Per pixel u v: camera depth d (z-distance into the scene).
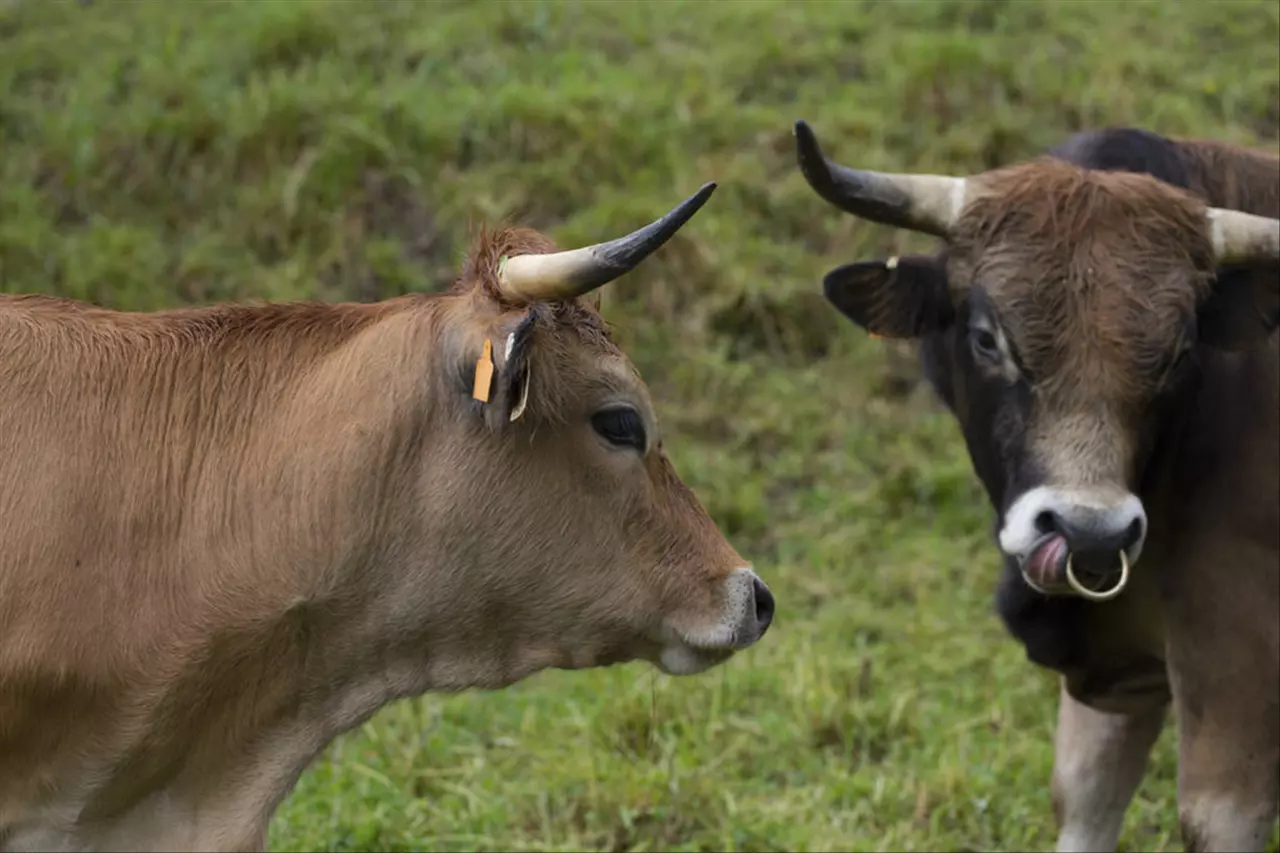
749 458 14.72
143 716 6.96
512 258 6.89
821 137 17.06
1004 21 18.83
